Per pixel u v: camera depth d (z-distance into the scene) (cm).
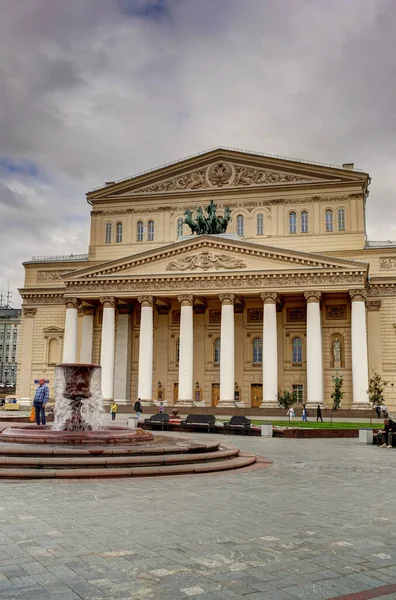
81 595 782
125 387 7475
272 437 4091
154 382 7538
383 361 7094
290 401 6128
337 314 7062
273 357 6550
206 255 6900
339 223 7556
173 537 1092
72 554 960
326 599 795
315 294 6544
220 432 4394
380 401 6194
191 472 1977
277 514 1340
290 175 7800
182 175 8138
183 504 1419
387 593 823
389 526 1248
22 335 8200
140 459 1950
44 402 3306
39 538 1054
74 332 7119
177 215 8056
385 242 7812
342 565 948
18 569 879
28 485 1630
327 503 1508
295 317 7288
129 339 7612
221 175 7994
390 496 1650
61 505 1354
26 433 2248
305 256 6606
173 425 4562
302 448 3247
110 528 1145
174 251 6962
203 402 7175
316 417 6119
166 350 7594
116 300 7138
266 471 2153
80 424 2675
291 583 855
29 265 8362
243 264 6794
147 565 917
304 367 7156
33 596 773
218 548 1029
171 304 7675
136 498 1477
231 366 6638
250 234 7788
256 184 7862
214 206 7438
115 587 816
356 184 7562
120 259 7050
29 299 8262
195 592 808
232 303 6756
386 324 7169
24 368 8100
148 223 8156
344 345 7000
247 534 1138
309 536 1137
